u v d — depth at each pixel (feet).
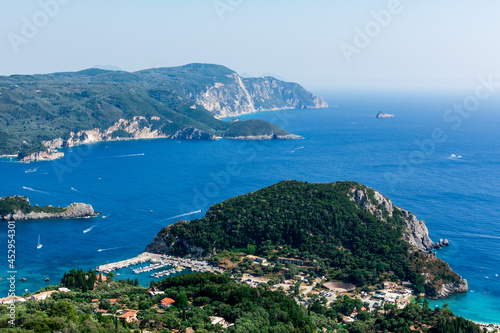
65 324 579.48
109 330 580.30
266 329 627.05
